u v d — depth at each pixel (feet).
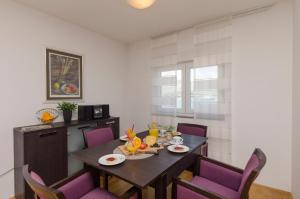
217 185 5.08
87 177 4.92
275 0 6.93
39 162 6.50
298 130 5.86
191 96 9.47
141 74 11.83
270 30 7.29
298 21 5.88
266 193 7.02
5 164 6.60
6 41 6.64
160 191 4.19
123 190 7.23
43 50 7.77
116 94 11.65
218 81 8.39
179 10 7.63
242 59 7.95
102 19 8.50
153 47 10.78
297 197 6.00
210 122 8.71
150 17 8.28
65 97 8.64
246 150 7.93
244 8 7.51
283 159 7.12
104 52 10.77
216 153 8.64
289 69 6.95
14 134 6.68
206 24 8.69
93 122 8.56
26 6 7.19
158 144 5.96
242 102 7.99
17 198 6.57
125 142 6.36
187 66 9.80
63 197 2.97
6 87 6.65
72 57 8.95
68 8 7.45
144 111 11.73
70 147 7.96
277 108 7.22
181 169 5.06
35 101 7.50
